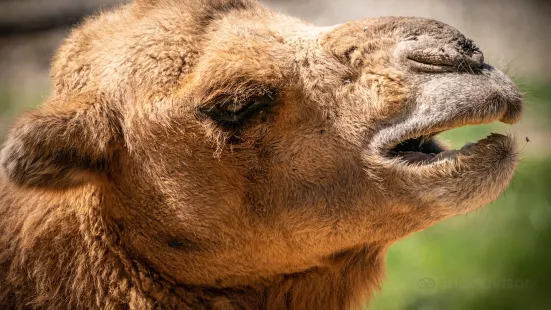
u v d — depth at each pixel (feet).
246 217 27.25
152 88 26.66
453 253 50.16
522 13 83.20
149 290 27.40
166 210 27.09
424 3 85.10
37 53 80.79
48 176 25.82
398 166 26.03
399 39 26.43
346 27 27.40
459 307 46.34
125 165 27.04
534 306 46.42
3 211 27.73
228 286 28.35
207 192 26.89
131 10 29.12
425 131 25.26
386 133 26.05
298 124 26.81
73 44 28.45
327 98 26.71
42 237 26.66
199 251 27.43
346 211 26.94
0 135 41.60
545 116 63.10
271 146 26.86
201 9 27.99
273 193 27.09
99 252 26.91
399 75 25.88
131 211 27.17
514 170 25.91
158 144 26.68
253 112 26.45
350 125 26.53
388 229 27.20
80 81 27.58
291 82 26.68
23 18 85.87
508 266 49.14
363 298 30.17
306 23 29.17
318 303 29.63
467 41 26.14
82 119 26.23
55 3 86.94
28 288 26.61
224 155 26.63
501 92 25.17
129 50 27.22
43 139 25.55
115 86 26.94
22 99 71.92
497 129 60.90
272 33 27.48
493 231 51.83
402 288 47.60
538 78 71.10
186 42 27.12
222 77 26.12
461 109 24.86
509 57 75.51
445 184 25.41
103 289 26.89
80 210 26.96
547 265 48.96
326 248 27.89
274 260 28.02
